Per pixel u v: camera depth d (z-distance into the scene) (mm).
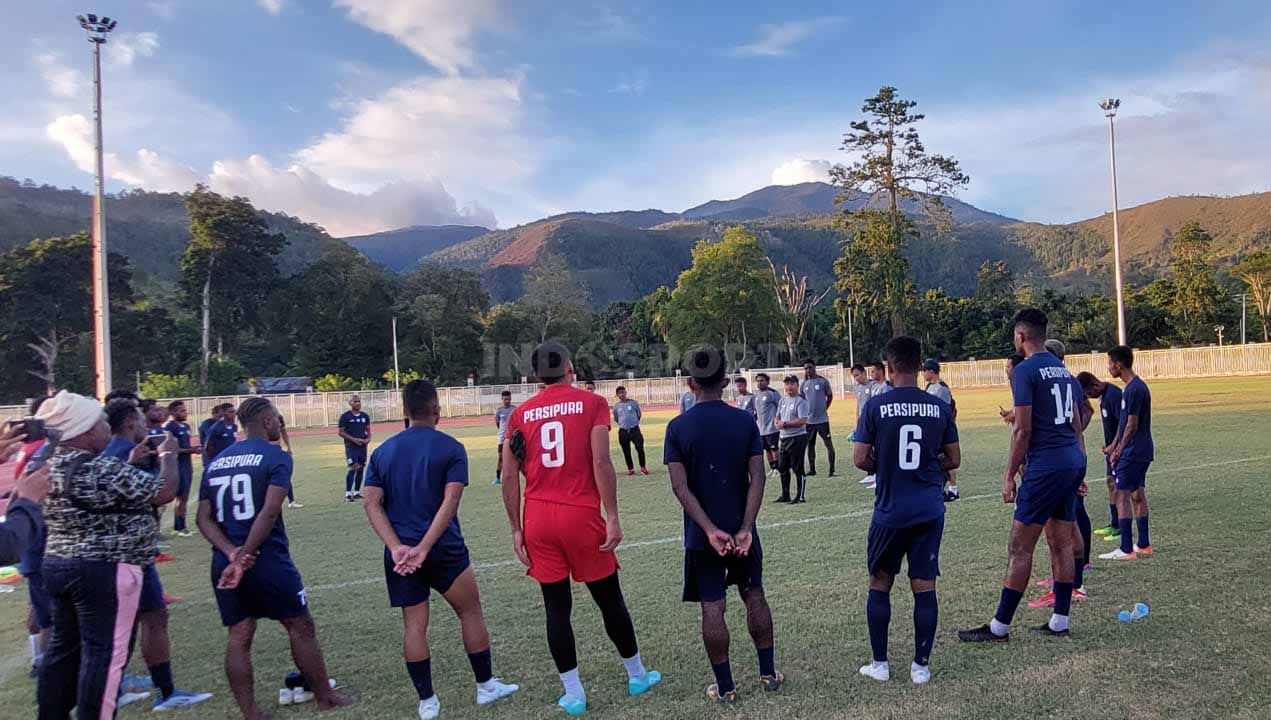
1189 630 4891
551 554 4258
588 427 4293
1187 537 7312
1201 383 39406
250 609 4312
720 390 4352
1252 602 5367
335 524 11117
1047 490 4746
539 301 69188
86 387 56844
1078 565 5609
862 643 4996
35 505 5109
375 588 7168
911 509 4309
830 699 4160
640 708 4203
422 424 4477
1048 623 5070
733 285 58938
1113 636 4867
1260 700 3881
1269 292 67812
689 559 4328
